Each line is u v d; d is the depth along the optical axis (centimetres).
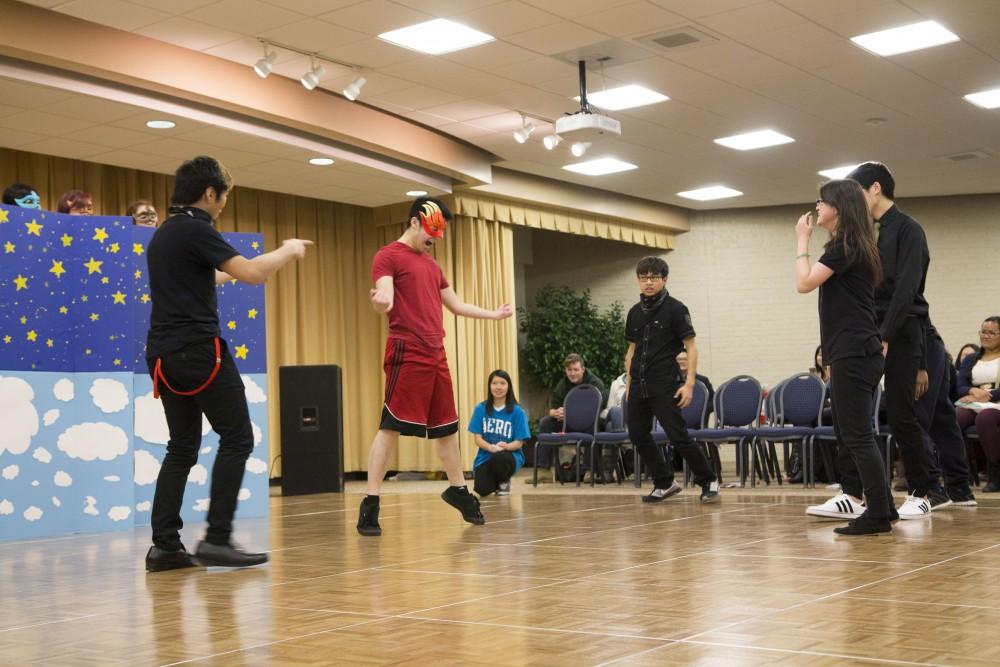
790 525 443
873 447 399
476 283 1177
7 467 524
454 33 739
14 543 496
